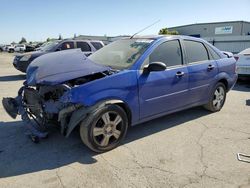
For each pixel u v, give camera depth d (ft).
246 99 24.40
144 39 15.48
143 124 16.66
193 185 10.09
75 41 39.24
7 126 16.08
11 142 13.75
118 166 11.42
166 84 14.58
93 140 12.09
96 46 40.91
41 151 12.75
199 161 11.96
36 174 10.73
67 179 10.38
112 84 12.34
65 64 12.92
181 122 17.17
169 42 15.42
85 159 12.01
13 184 10.02
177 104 15.72
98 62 14.85
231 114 19.12
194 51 16.94
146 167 11.36
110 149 12.84
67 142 13.74
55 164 11.55
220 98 19.44
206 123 17.07
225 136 14.94
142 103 13.65
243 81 34.50
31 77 12.99
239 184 10.17
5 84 31.65
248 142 14.15
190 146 13.55
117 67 13.74
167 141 14.14
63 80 11.71
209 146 13.57
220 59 18.81
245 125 16.81
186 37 16.72
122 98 12.71
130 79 12.97
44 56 14.74
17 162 11.68
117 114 12.68
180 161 11.93
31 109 14.02
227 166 11.54
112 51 15.70
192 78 16.21
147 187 9.92
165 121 17.31
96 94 11.87
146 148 13.23
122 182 10.22
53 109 12.05
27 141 13.89
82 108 11.82
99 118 12.06
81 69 12.39
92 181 10.27
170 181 10.34
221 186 10.03
